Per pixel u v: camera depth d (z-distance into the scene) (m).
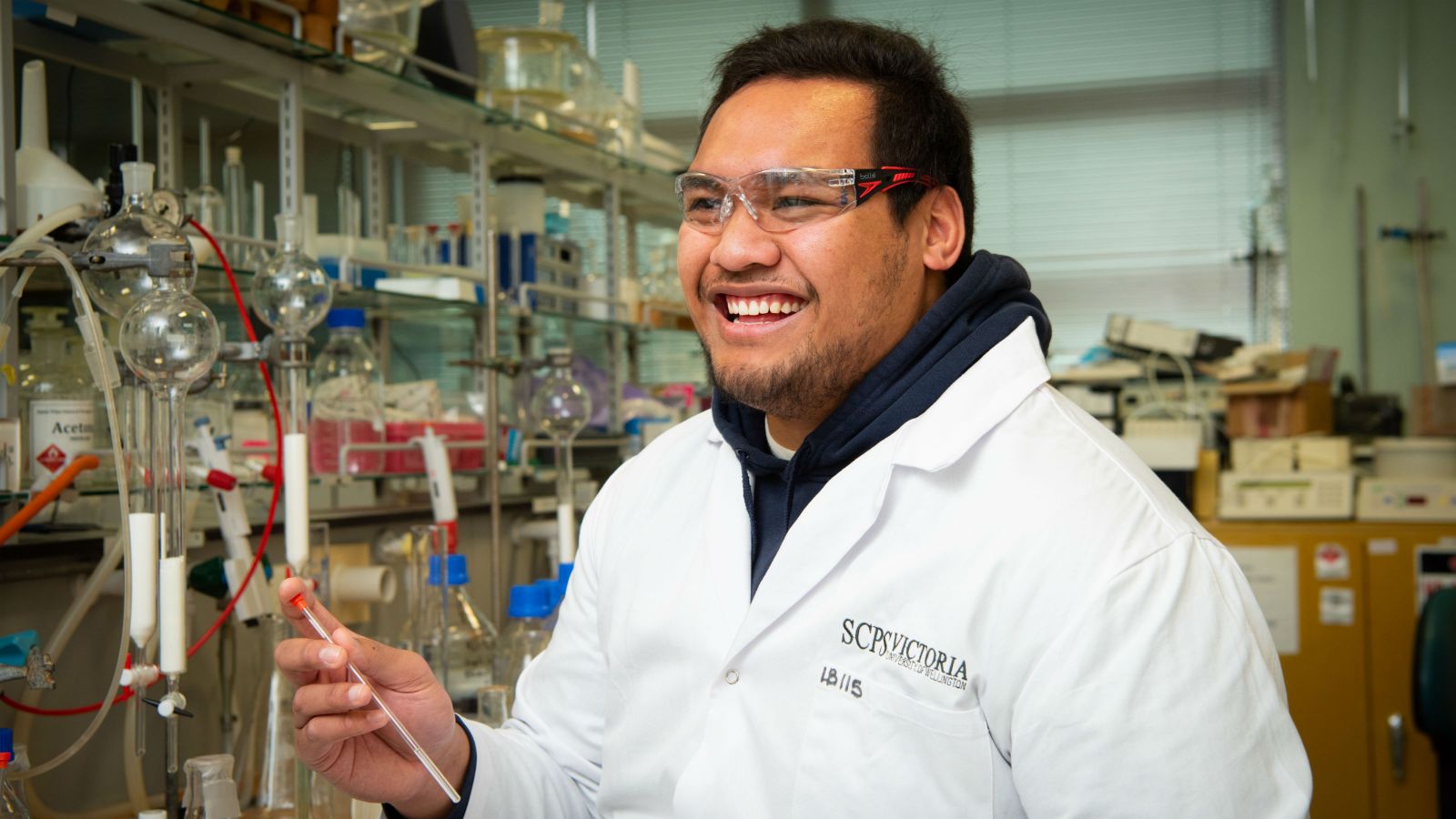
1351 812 3.22
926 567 1.07
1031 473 1.07
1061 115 4.71
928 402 1.13
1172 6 4.62
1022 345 1.17
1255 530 3.30
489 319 2.13
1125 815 0.93
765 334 1.11
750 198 1.09
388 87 1.96
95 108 1.76
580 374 2.67
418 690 1.14
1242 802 0.92
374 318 2.26
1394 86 4.33
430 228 2.31
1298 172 4.43
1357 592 3.23
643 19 4.90
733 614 1.16
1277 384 3.38
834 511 1.11
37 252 1.28
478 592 2.25
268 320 1.50
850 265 1.09
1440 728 2.65
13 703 1.34
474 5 4.84
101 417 1.52
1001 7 4.75
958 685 1.04
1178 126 4.62
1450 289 4.26
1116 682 0.95
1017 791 1.00
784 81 1.13
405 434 1.91
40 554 1.42
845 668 1.08
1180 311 4.61
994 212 4.77
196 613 1.64
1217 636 0.97
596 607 1.36
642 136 2.73
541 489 2.43
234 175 1.93
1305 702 3.26
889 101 1.13
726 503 1.22
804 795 1.06
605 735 1.27
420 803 1.17
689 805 1.10
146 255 1.22
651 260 3.04
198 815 1.21
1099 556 1.00
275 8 1.66
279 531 1.81
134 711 1.41
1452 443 3.30
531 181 2.47
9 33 1.32
